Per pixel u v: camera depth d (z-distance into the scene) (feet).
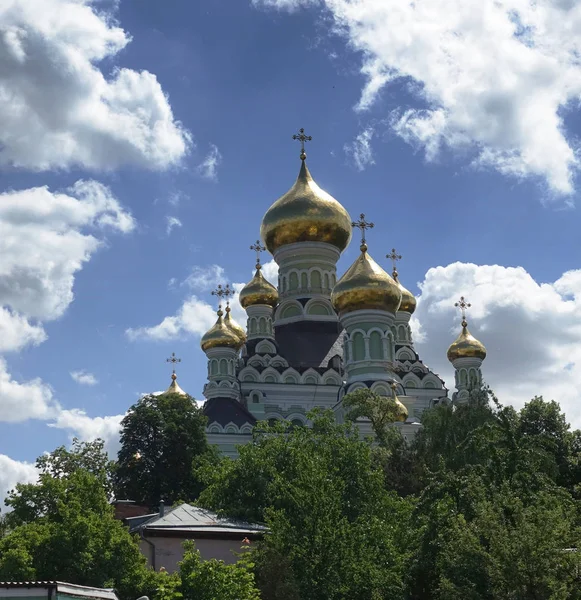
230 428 370.73
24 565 148.56
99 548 153.69
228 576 145.89
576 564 140.97
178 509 208.74
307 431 235.61
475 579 151.02
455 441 265.54
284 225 424.46
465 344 430.20
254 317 422.82
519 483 179.11
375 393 330.75
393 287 366.02
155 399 320.29
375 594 167.43
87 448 266.36
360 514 204.33
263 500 215.10
